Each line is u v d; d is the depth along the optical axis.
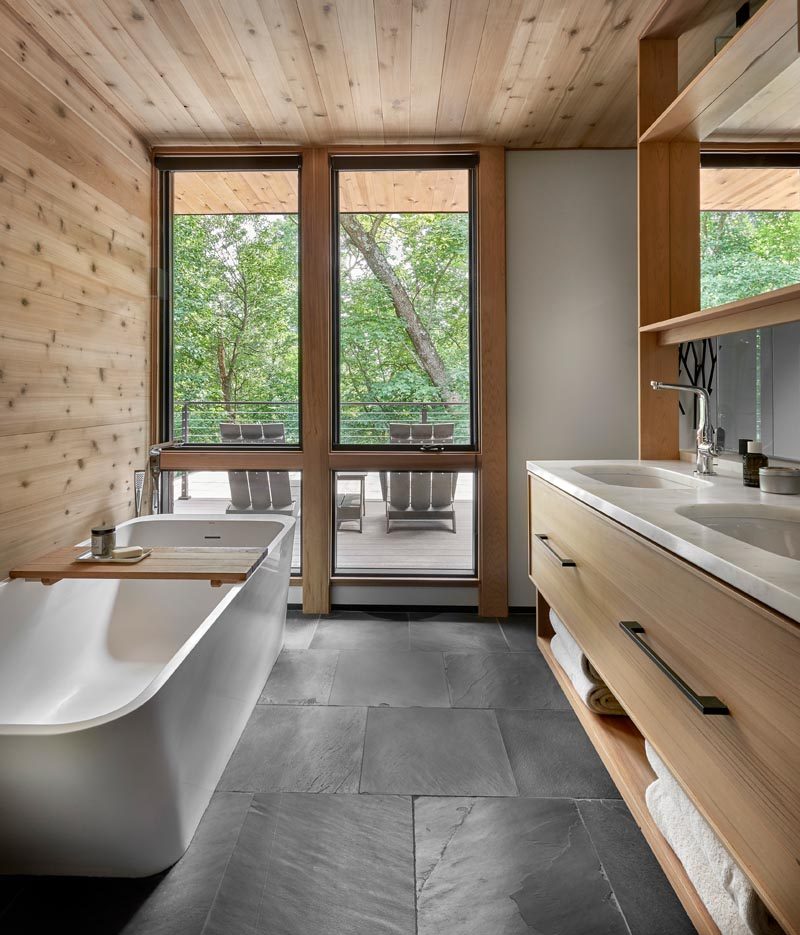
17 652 1.95
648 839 1.47
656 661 1.29
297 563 3.58
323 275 3.29
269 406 3.43
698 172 2.36
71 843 1.38
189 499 3.49
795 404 1.86
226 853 1.55
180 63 2.48
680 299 2.46
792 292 1.58
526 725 2.19
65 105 2.47
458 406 3.43
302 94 2.74
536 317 3.33
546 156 3.29
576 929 1.34
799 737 0.83
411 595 3.44
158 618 2.52
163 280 3.36
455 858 1.55
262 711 2.28
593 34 2.31
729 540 1.17
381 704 2.34
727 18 2.18
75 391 2.57
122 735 1.28
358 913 1.38
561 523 2.22
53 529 2.42
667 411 2.57
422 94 2.74
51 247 2.38
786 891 0.87
